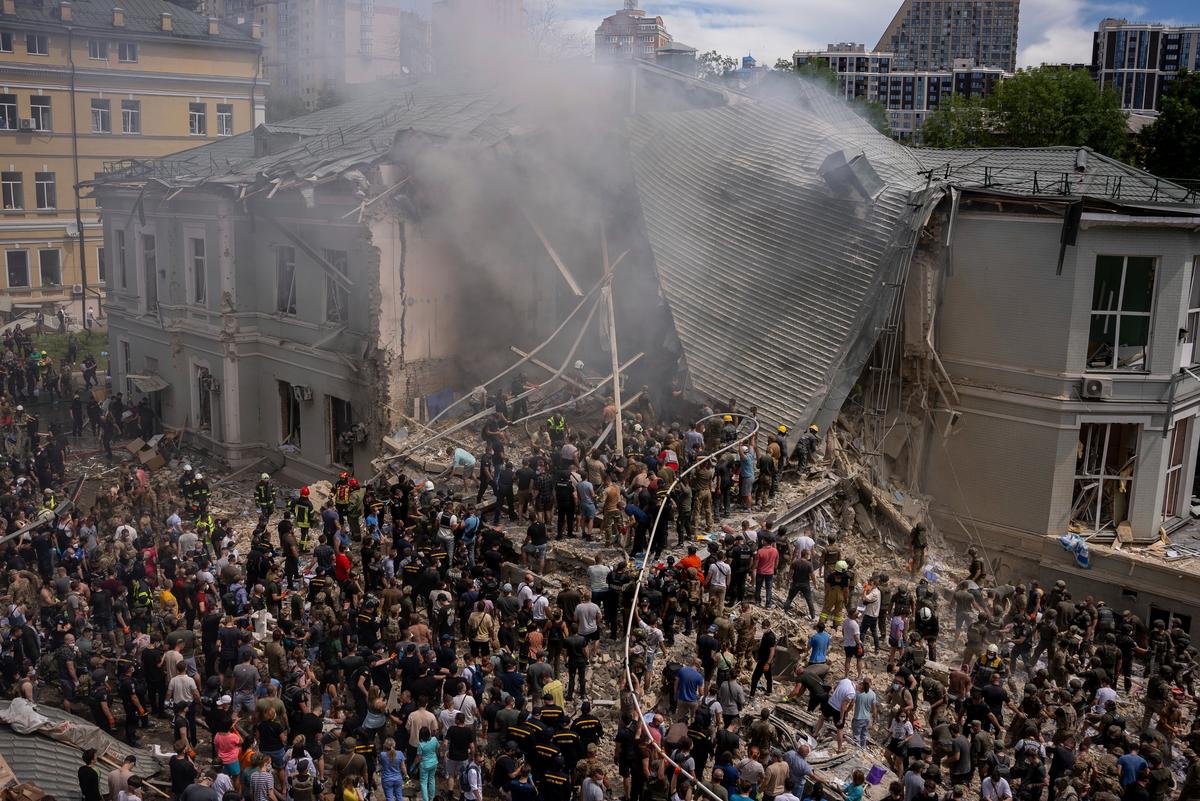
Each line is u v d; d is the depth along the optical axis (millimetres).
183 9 68250
